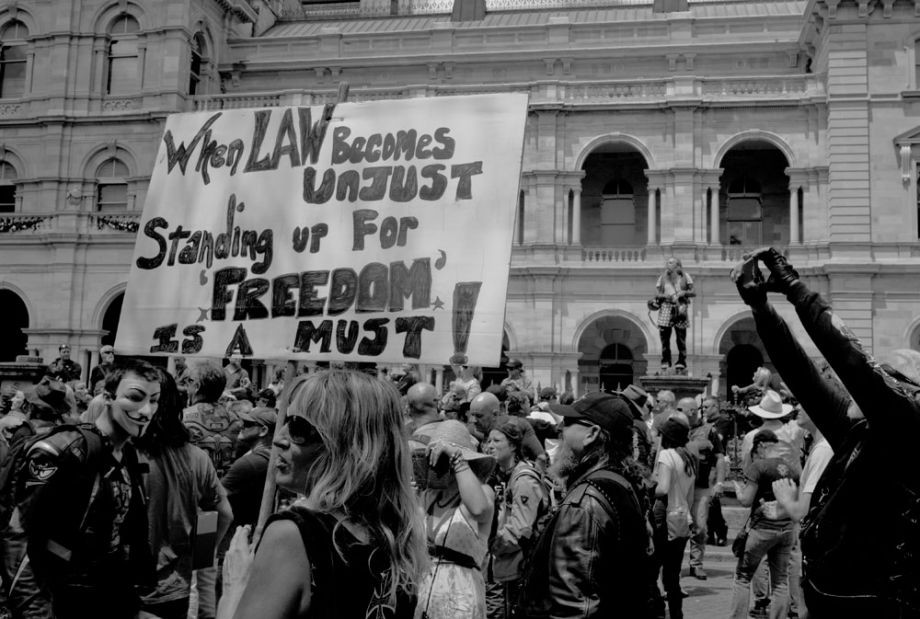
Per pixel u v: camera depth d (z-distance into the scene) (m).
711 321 37.75
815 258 37.62
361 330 8.13
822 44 40.06
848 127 37.28
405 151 8.38
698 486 14.41
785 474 9.41
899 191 36.75
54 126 43.12
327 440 3.23
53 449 5.27
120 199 42.97
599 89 40.06
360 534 3.21
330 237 8.37
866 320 36.09
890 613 3.62
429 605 6.49
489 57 45.62
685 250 38.34
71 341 40.66
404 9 55.12
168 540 5.91
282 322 8.29
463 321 7.94
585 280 38.88
